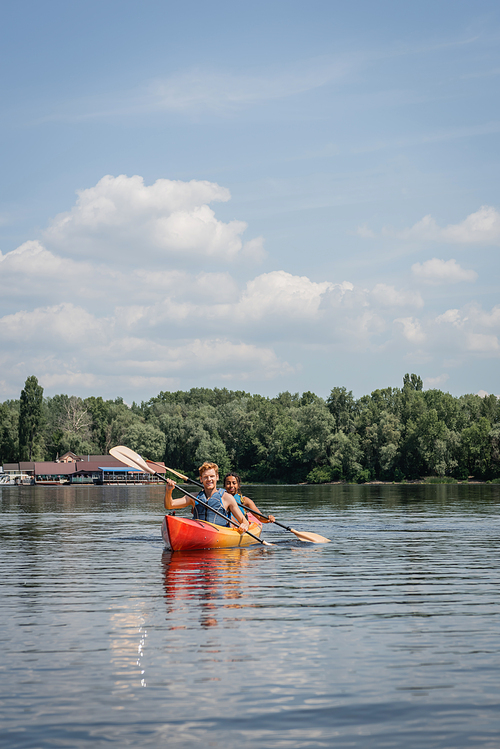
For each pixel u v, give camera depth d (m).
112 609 6.79
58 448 116.62
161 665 4.84
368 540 13.76
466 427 91.69
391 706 4.06
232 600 7.23
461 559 10.70
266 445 104.31
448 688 4.36
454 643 5.43
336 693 4.27
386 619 6.30
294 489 59.50
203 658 5.01
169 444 109.31
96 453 121.38
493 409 96.81
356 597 7.41
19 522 19.64
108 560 10.75
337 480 88.62
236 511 12.98
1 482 103.19
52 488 79.12
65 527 17.66
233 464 108.00
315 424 90.31
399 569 9.59
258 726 3.78
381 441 89.19
